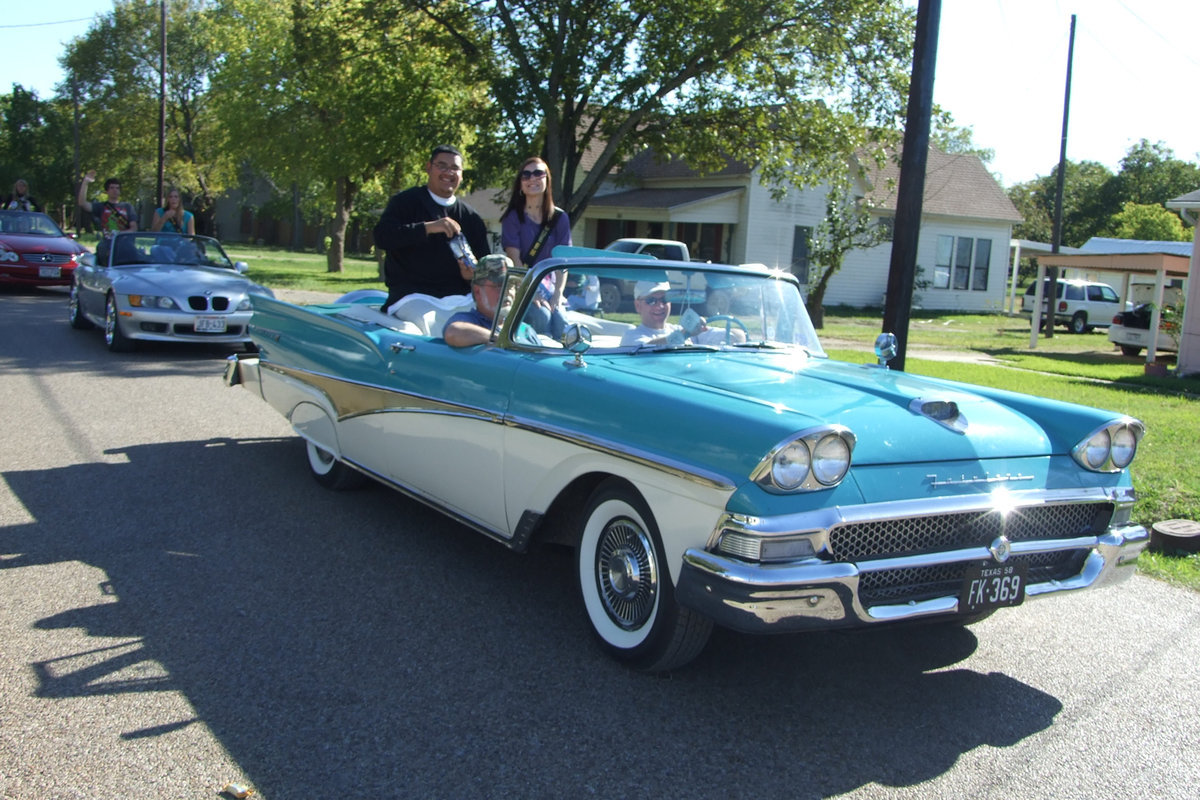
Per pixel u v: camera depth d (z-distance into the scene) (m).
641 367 3.71
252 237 58.81
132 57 46.62
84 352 10.73
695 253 28.86
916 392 3.57
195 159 48.50
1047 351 19.58
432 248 5.51
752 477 2.81
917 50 7.25
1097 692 3.47
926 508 2.97
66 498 5.27
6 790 2.52
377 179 28.84
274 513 5.17
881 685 3.45
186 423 7.33
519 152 19.02
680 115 19.12
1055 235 24.34
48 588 3.97
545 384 3.70
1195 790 2.80
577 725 3.01
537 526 3.74
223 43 27.59
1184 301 17.20
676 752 2.88
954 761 2.92
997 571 3.14
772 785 2.73
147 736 2.83
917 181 7.37
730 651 3.68
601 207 28.25
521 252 5.68
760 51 17.97
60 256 16.86
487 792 2.62
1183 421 9.62
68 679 3.17
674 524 3.04
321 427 5.39
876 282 29.89
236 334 10.74
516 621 3.82
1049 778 2.85
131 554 4.43
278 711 3.01
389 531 4.93
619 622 3.46
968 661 3.72
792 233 27.34
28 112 52.59
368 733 2.90
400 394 4.54
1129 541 3.47
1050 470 3.36
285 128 25.41
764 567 2.78
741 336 4.33
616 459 3.27
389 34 20.06
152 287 10.48
